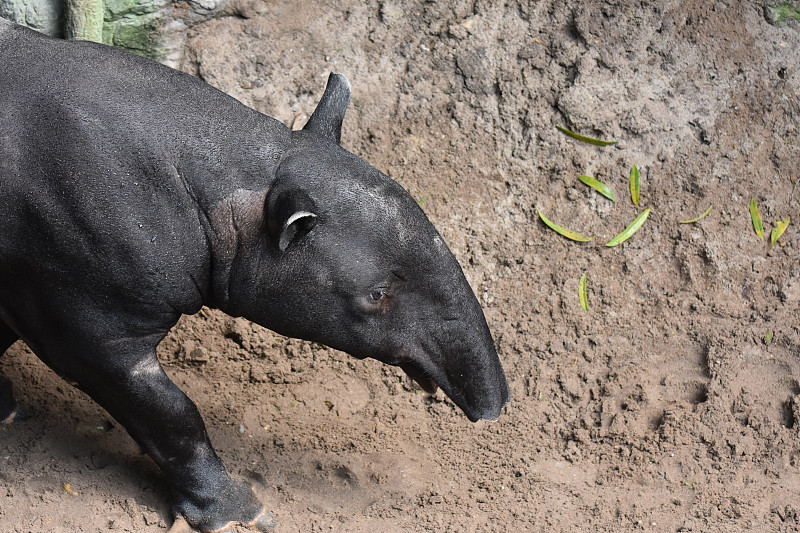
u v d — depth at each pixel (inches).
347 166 331.0
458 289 339.9
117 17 502.9
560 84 526.6
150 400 344.8
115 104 317.4
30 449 386.9
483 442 432.5
